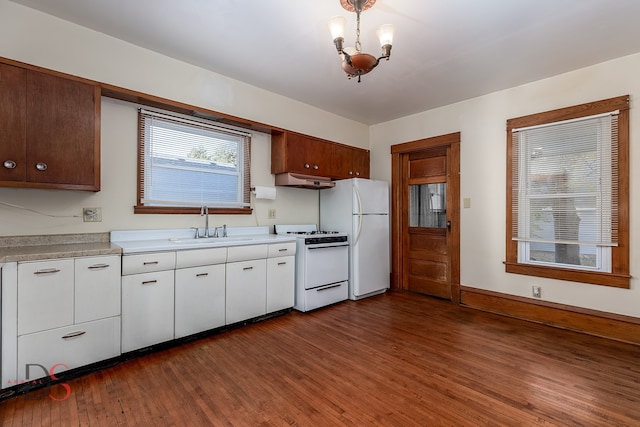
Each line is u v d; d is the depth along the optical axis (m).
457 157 3.78
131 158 2.69
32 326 1.85
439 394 1.84
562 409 1.70
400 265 4.44
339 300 3.75
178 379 1.99
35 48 2.19
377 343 2.57
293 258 3.35
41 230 2.27
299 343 2.56
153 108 2.81
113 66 2.51
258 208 3.59
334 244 3.66
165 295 2.41
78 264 2.01
